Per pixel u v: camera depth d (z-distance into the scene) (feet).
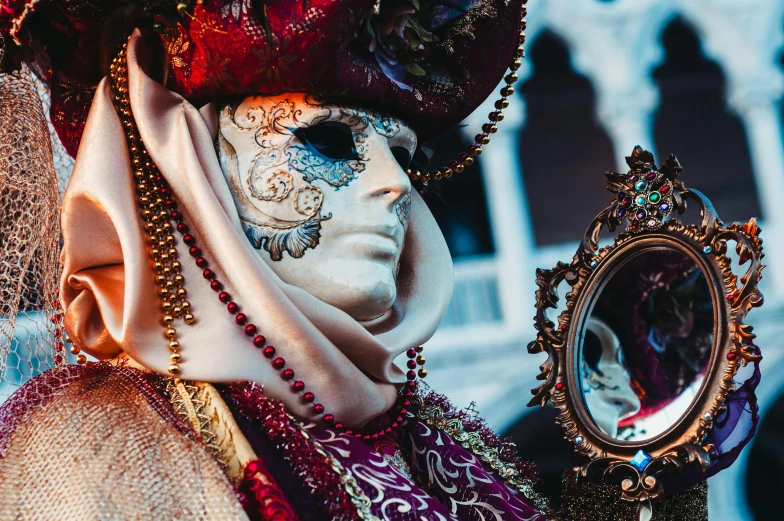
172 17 4.02
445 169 4.93
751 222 4.23
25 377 4.33
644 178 4.59
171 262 3.85
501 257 35.78
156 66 4.23
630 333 4.44
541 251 36.27
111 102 4.08
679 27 42.45
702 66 42.68
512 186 36.52
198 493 3.21
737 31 38.29
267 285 3.78
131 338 3.72
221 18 3.90
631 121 37.22
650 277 4.45
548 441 34.12
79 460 3.31
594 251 4.66
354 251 4.02
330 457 3.57
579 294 4.62
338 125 4.14
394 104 4.30
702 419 4.09
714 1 38.14
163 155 3.91
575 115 43.01
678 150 42.88
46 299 4.33
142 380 3.65
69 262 3.92
